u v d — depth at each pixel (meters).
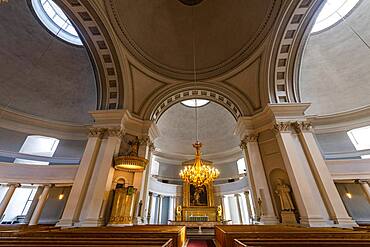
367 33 9.03
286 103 7.54
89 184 6.77
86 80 11.53
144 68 8.79
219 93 9.38
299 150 6.97
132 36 8.08
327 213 5.91
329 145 10.91
